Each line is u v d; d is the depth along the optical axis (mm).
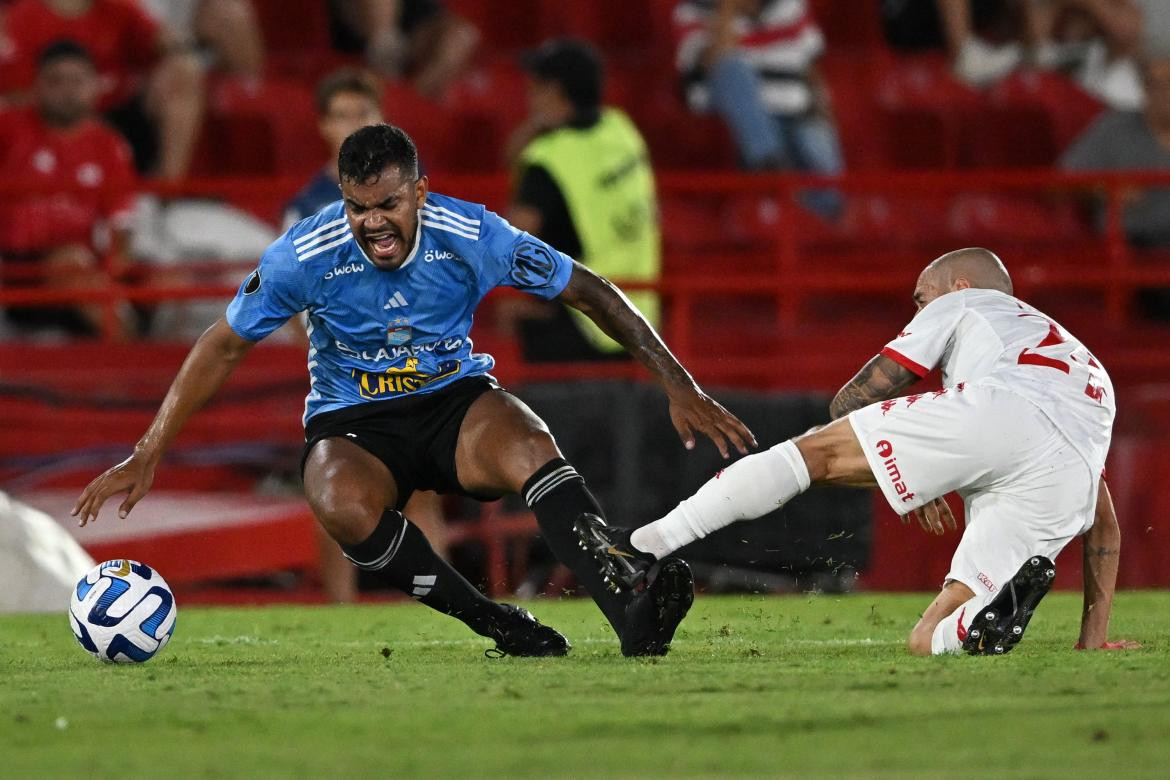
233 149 46594
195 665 17094
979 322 17203
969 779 10109
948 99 52750
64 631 22859
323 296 16688
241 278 42562
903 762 10633
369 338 16938
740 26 45344
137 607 17328
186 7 50625
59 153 40594
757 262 44188
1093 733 11492
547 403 32500
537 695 13570
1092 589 17406
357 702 13336
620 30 52062
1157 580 33875
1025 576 15945
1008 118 52406
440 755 10977
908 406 16578
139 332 42312
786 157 45688
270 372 37719
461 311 17109
